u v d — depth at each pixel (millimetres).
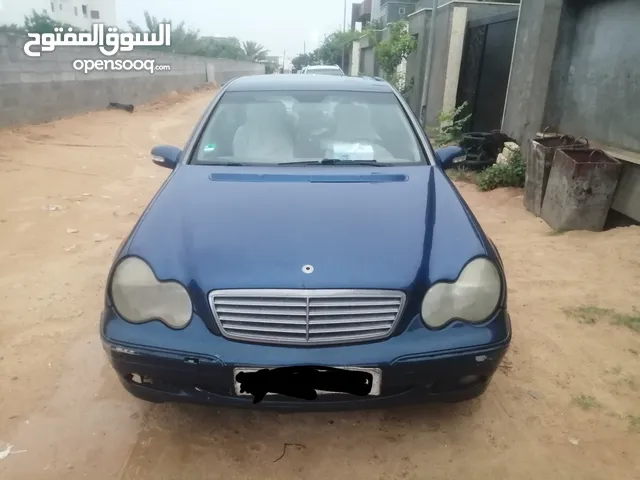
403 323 2104
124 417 2529
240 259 2180
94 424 2480
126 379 2244
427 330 2125
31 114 10352
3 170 7059
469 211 2680
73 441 2373
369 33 19328
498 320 2225
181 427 2471
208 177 2945
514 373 2865
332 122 3488
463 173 7711
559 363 2955
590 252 4469
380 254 2217
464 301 2176
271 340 2068
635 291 3771
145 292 2172
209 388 2156
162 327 2135
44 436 2398
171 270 2180
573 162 4820
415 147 3363
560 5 6266
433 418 2541
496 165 7027
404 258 2207
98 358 2988
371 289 2086
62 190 6402
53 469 2217
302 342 2066
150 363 2109
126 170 7715
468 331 2152
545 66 6508
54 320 3383
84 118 12047
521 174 6730
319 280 2082
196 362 2061
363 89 3793
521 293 3785
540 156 5496
